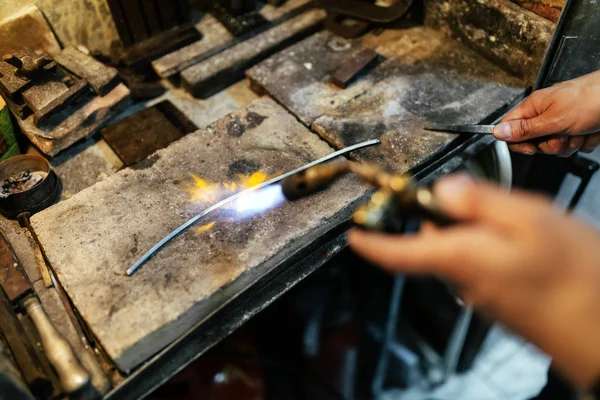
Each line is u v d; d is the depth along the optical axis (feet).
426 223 2.07
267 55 5.27
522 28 4.39
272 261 3.55
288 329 6.80
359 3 5.31
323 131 4.23
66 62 4.66
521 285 1.69
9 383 2.78
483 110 4.39
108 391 3.16
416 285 6.73
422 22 5.25
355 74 4.64
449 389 7.38
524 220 1.75
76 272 3.45
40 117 4.25
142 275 3.41
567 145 4.17
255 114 4.44
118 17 4.87
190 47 5.16
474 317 6.15
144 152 4.46
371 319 7.07
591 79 3.80
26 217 3.84
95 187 3.92
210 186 3.92
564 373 1.75
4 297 3.34
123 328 3.18
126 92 4.66
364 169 2.35
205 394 5.76
